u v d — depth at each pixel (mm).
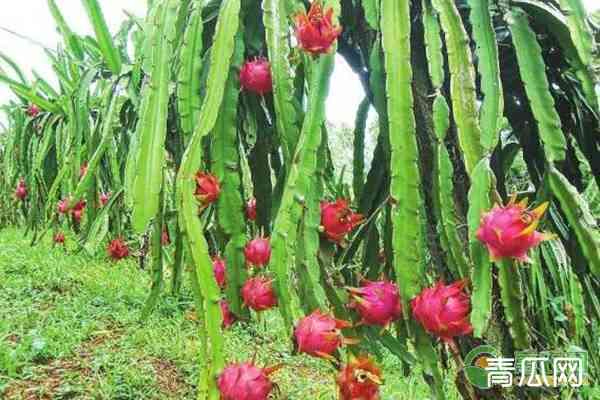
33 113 2873
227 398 623
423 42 877
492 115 723
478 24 758
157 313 2961
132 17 1751
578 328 1065
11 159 3750
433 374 682
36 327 2557
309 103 749
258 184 979
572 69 918
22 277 3314
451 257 746
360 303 694
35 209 2848
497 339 852
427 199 876
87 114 1844
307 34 689
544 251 1215
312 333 629
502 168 1009
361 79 982
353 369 613
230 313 851
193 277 690
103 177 2441
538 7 832
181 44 934
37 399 1949
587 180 1565
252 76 823
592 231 730
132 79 1447
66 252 3783
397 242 679
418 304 645
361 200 977
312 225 733
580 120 1008
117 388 2051
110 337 2621
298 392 2318
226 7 775
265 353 2730
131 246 3488
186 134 809
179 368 2367
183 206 700
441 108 729
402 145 692
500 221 604
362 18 897
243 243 796
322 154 768
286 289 699
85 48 2096
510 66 966
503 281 669
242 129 1040
